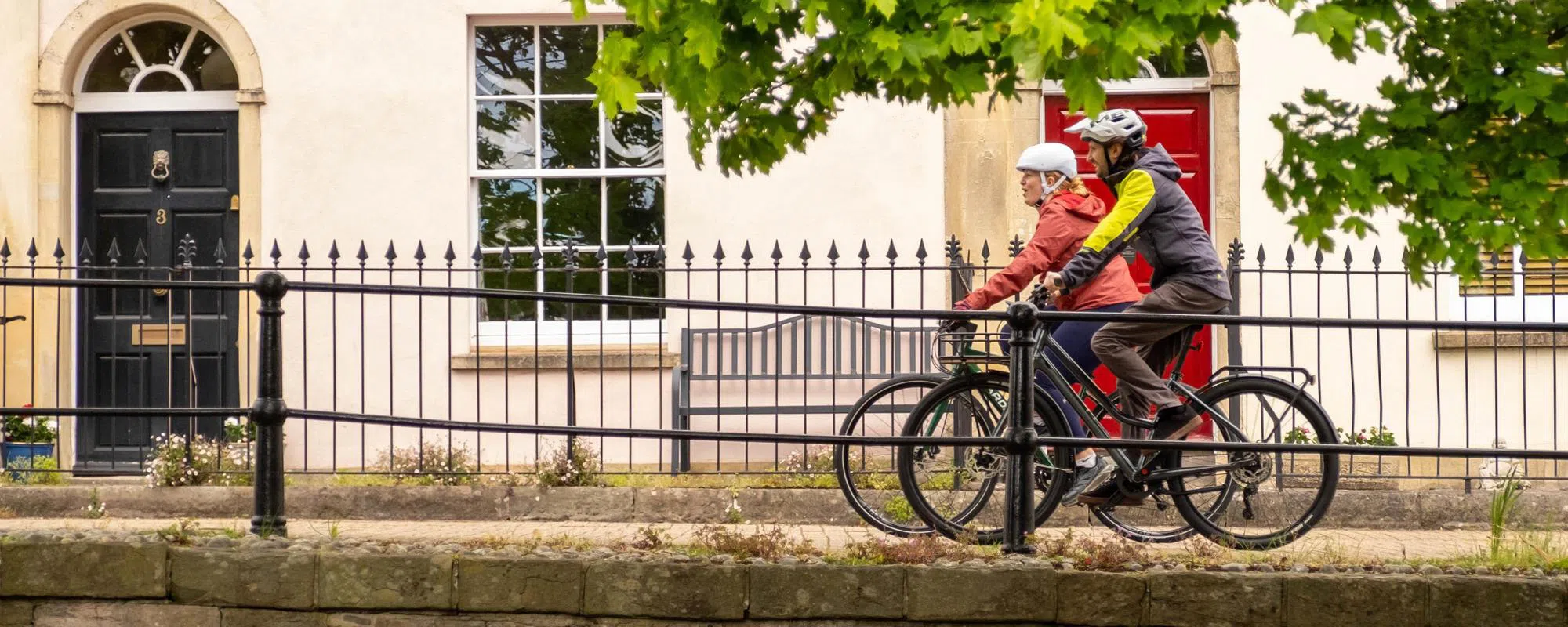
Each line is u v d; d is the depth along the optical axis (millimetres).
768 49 9375
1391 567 9758
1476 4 9328
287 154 16984
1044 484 10523
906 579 9328
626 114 17266
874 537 10773
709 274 16859
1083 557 9703
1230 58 16672
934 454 10695
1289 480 11680
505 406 16078
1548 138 9234
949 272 16656
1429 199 9062
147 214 17281
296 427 16797
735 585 9344
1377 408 16344
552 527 12781
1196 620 9305
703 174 16906
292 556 9398
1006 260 16719
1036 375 10555
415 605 9375
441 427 9875
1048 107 17203
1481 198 9203
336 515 13891
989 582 9305
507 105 17328
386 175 17016
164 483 14500
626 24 17234
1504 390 16297
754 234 16875
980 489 10641
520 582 9367
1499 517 11898
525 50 17344
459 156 17016
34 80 16953
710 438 9617
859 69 9547
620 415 16797
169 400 14961
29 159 16922
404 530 12352
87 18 16953
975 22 8391
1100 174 10531
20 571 9359
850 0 8672
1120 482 10453
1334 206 9398
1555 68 9172
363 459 14328
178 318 17109
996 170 16750
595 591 9367
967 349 10711
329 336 16812
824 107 10562
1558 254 9086
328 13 17016
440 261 17000
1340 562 10016
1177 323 9641
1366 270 16406
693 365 16734
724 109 10281
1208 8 7914
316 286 9969
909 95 9961
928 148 16828
